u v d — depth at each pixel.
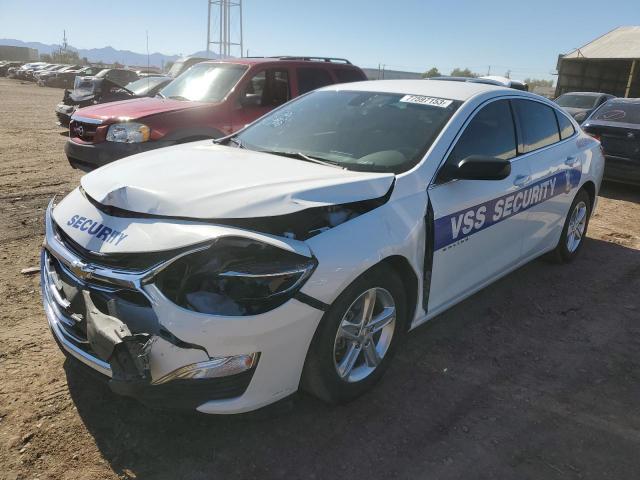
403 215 2.88
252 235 2.32
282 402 2.56
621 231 6.51
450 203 3.19
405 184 2.98
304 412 2.84
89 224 2.55
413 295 3.10
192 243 2.26
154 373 2.26
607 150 8.42
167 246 2.28
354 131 3.54
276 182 2.70
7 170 8.30
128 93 12.48
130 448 2.51
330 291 2.46
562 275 4.93
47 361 3.13
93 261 2.41
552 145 4.47
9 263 4.51
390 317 2.94
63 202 2.93
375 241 2.67
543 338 3.75
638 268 5.21
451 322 3.92
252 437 2.63
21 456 2.41
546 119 4.50
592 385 3.21
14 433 2.54
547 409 2.96
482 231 3.54
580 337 3.79
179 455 2.49
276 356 2.40
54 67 49.12
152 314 2.27
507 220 3.80
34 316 3.65
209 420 2.73
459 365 3.35
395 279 2.89
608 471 2.52
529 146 4.14
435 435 2.71
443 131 3.35
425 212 3.01
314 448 2.58
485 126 3.67
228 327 2.24
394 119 3.55
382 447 2.61
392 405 2.93
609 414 2.94
